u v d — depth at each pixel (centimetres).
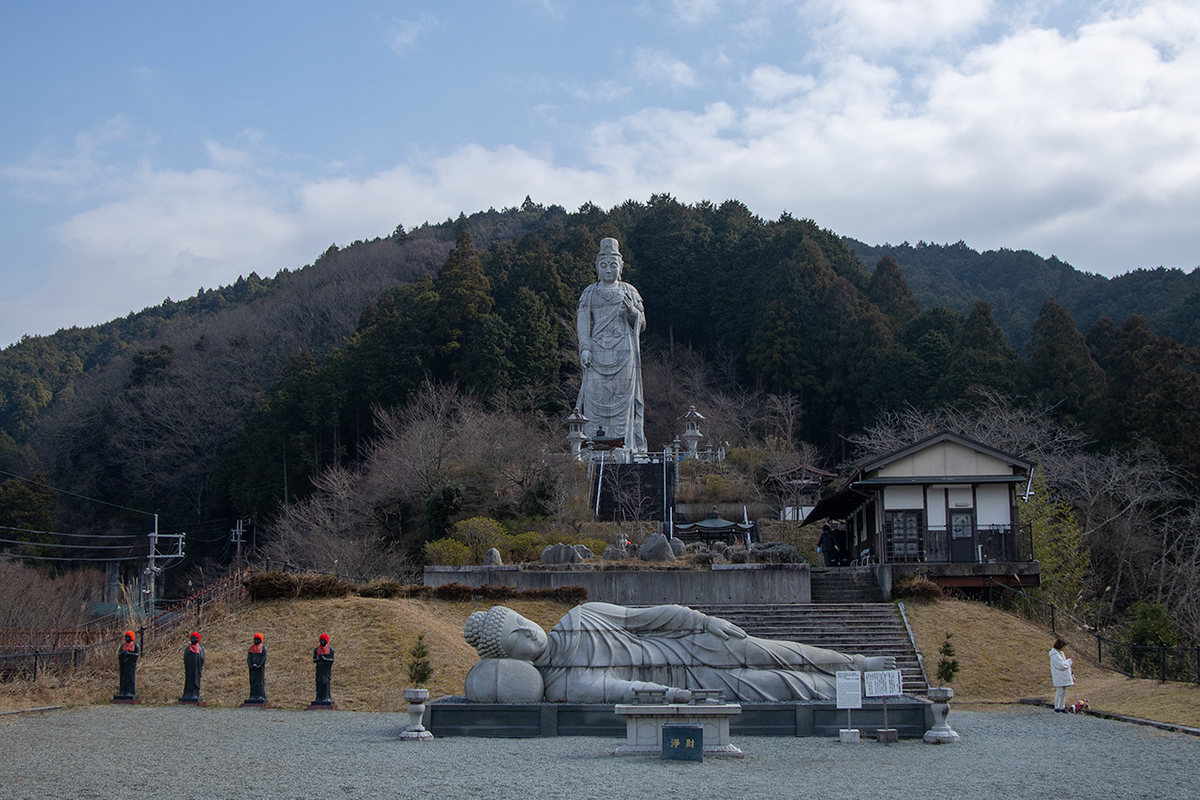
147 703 2045
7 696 1995
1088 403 5566
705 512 4659
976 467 3194
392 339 7112
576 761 1446
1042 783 1314
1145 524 4228
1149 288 10062
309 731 1733
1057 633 2794
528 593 2894
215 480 6994
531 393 6619
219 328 9669
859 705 1675
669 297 9612
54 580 5288
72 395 9238
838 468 5938
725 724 1527
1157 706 2011
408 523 4562
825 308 7819
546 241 10656
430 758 1453
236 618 2531
